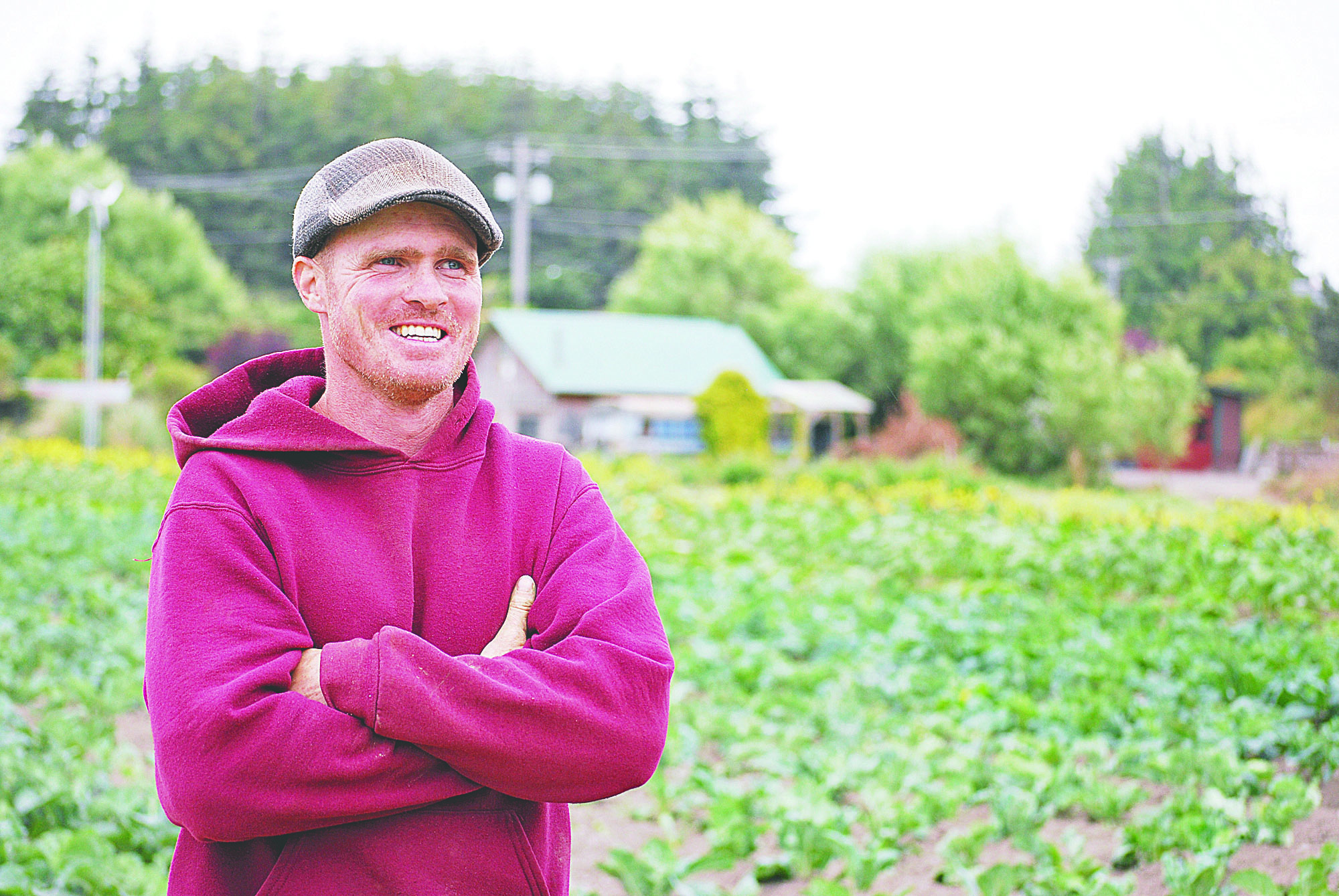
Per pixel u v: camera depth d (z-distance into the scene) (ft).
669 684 5.25
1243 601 27.37
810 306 150.51
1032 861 13.30
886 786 15.57
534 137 237.04
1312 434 105.09
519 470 5.75
